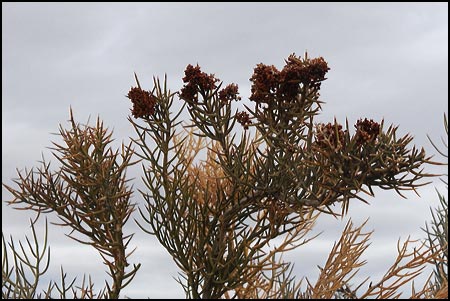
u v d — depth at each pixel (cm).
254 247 304
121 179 320
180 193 322
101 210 306
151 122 312
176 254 317
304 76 285
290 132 300
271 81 287
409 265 289
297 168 298
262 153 299
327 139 267
